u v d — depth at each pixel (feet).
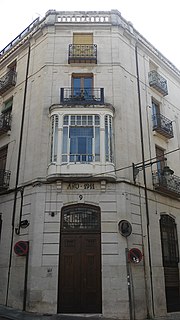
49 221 44.45
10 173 53.11
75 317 38.27
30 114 54.19
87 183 46.29
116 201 45.55
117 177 46.93
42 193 45.98
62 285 41.47
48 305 40.22
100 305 40.50
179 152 64.49
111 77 54.44
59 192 45.93
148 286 44.39
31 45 61.67
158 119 58.85
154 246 48.16
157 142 58.23
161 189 52.54
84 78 55.47
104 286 41.01
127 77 56.54
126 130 51.19
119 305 40.16
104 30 58.39
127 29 59.93
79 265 42.45
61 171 45.52
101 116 49.03
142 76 60.70
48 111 51.26
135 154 51.39
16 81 61.46
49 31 58.23
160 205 52.70
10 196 51.11
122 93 53.42
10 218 49.44
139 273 43.68
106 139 47.98
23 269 43.55
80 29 58.39
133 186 48.32
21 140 53.67
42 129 49.90
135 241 45.32
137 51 61.93
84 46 56.13
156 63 66.80
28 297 41.22
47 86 53.26
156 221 50.52
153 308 43.62
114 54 56.24
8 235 48.62
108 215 44.73
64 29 58.44
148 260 46.11
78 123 48.65
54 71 54.75
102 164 46.14
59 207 45.19
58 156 46.44
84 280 41.73
